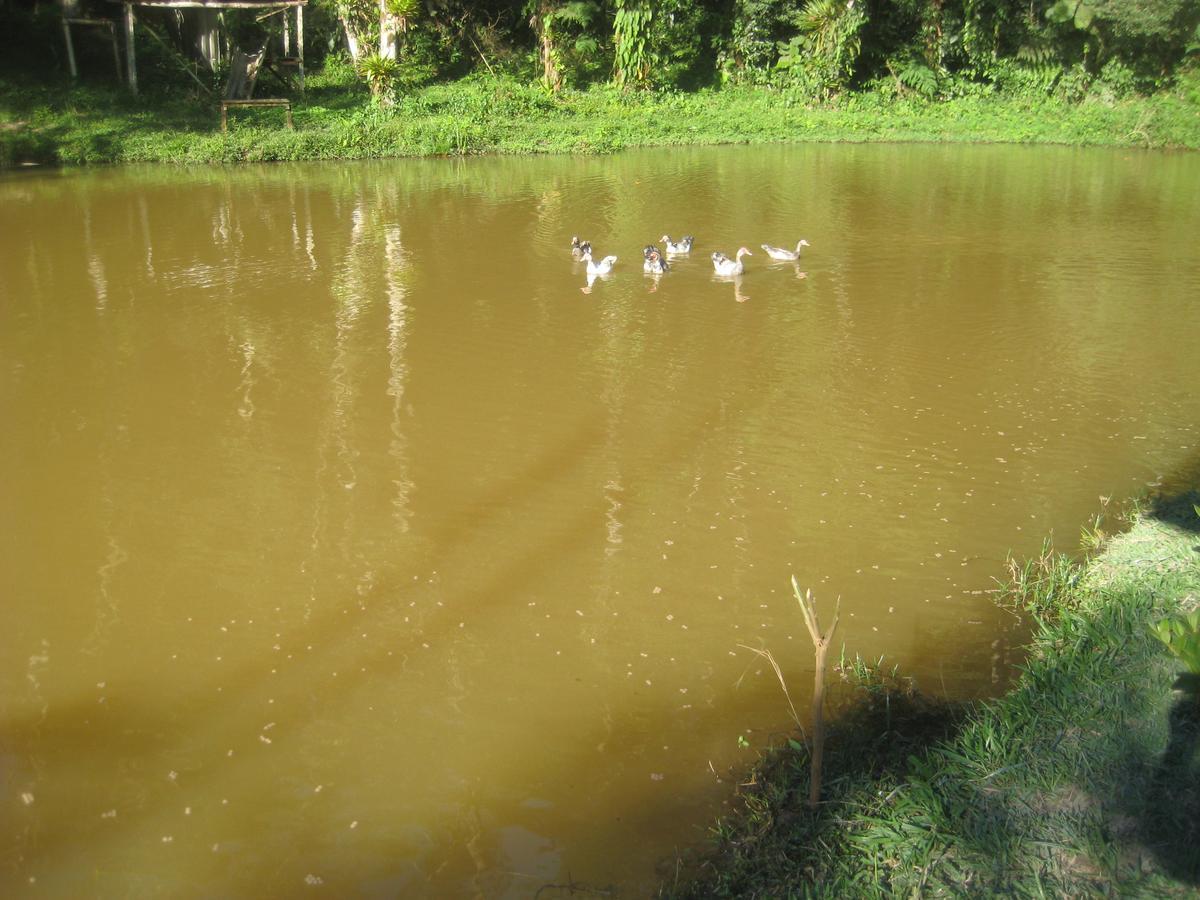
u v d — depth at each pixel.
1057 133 31.80
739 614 6.50
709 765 5.17
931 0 37.03
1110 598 6.17
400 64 34.12
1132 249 16.44
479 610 6.59
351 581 6.95
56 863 4.69
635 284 14.30
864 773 4.82
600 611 6.56
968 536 7.41
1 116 26.84
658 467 8.58
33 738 5.50
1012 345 11.67
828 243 16.84
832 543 7.35
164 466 8.60
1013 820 4.33
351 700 5.75
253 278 14.41
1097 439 9.06
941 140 32.00
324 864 4.64
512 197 21.03
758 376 10.68
